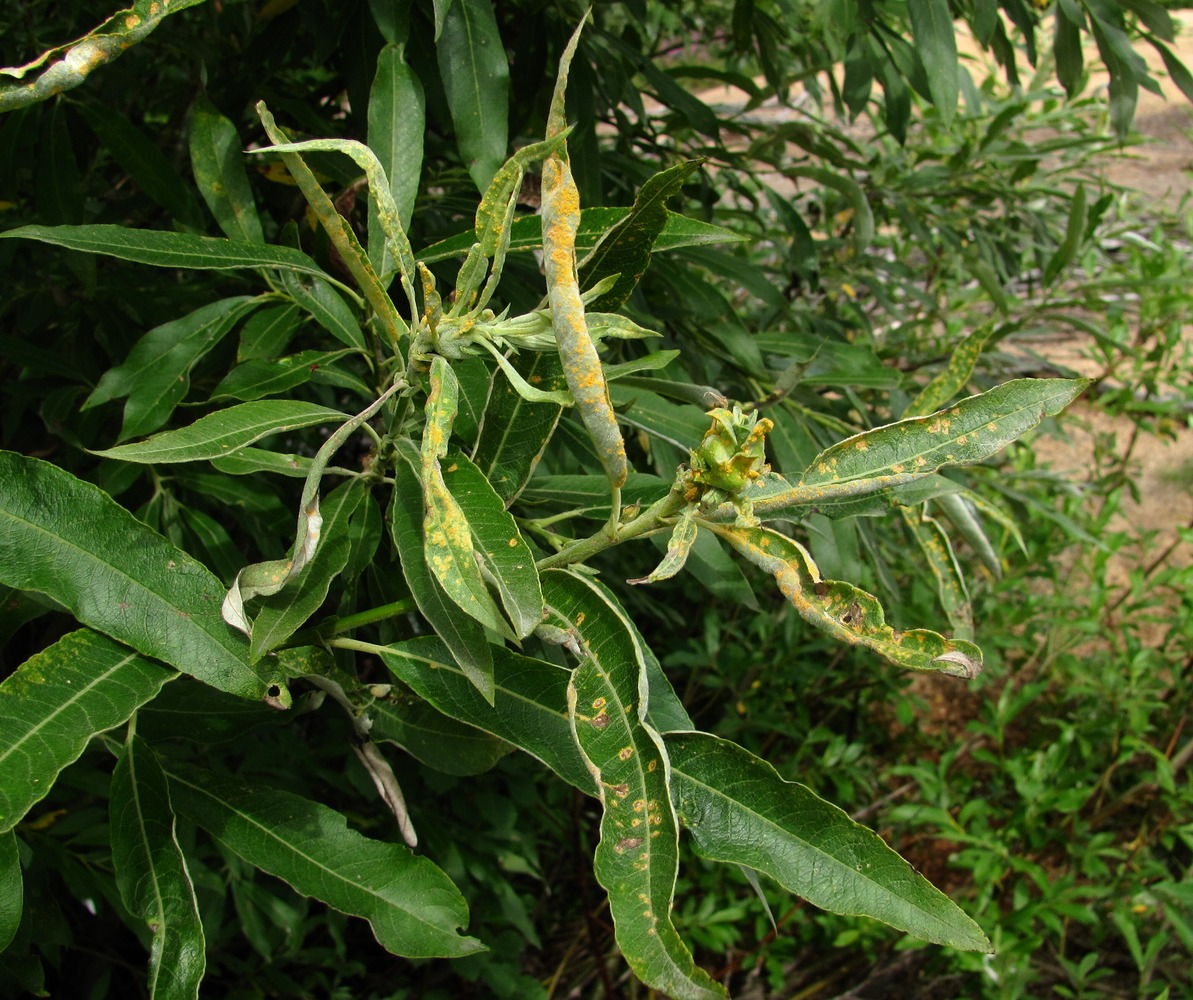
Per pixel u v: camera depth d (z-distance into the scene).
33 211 0.76
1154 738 1.30
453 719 0.45
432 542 0.36
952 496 0.60
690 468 0.37
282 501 0.64
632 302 0.68
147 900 0.40
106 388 0.53
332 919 0.94
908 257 1.69
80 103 0.58
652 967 0.35
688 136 0.97
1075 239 0.94
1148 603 1.24
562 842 1.17
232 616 0.39
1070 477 1.34
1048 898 0.98
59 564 0.39
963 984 1.09
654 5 1.19
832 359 0.73
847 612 0.36
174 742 0.78
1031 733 1.39
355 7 0.62
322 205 0.41
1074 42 0.73
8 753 0.37
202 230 0.59
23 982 0.50
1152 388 1.35
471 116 0.55
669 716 0.42
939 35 0.66
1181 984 0.99
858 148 1.06
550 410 0.44
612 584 0.93
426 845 0.93
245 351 0.55
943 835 1.03
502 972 0.95
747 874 0.41
